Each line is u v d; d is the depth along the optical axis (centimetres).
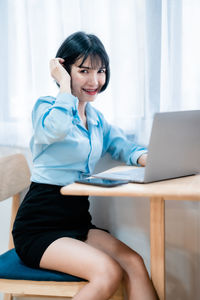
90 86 140
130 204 167
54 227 131
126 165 152
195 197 92
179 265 163
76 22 159
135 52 154
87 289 107
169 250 163
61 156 136
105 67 143
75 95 142
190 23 147
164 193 93
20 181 157
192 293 163
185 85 150
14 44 169
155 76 152
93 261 111
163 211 109
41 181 136
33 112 138
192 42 147
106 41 157
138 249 169
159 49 150
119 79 156
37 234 127
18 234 130
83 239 135
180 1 145
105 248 131
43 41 164
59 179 135
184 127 106
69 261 114
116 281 109
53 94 166
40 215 131
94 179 112
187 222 159
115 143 155
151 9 149
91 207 173
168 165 108
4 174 148
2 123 175
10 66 170
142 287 117
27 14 163
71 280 114
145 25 150
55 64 135
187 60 149
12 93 172
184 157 111
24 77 168
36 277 117
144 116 155
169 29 149
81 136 139
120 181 106
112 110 160
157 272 112
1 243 190
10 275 119
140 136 157
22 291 119
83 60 134
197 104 149
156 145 101
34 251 121
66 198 135
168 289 166
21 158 161
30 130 171
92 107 154
